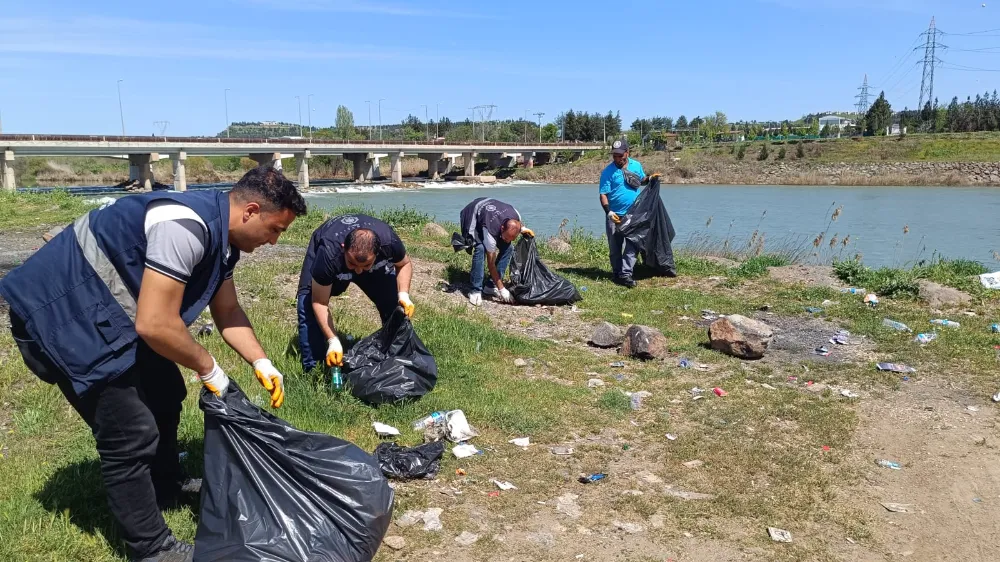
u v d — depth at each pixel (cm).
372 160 6706
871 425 520
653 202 967
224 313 330
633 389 573
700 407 536
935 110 9369
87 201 1667
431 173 7550
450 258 1026
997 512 407
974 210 3466
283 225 305
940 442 496
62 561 303
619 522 373
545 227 2577
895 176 6059
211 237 282
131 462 287
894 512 402
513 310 794
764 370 630
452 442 455
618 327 695
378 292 550
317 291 494
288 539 286
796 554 354
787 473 438
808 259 1485
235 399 299
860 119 10062
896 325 770
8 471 367
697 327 766
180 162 4922
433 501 385
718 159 7112
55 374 283
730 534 369
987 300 881
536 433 477
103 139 4591
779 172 6588
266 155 5688
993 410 553
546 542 352
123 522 293
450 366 579
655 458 449
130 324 278
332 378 495
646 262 1011
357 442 437
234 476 294
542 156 8938
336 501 295
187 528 333
